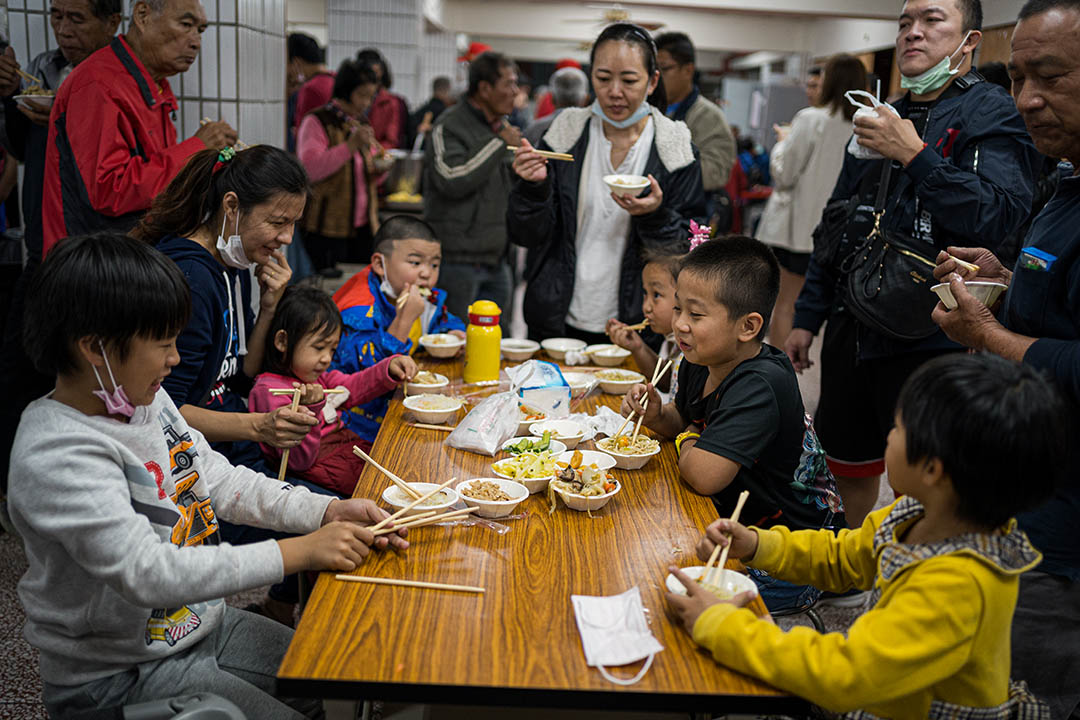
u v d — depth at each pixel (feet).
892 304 7.10
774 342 17.16
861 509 8.57
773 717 4.13
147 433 4.20
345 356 7.82
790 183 16.11
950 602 3.39
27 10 10.07
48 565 3.99
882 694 3.34
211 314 5.91
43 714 6.27
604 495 4.91
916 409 3.53
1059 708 4.83
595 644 3.57
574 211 9.04
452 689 3.31
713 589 3.96
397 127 22.25
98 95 7.58
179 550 3.95
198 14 7.92
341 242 16.02
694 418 6.14
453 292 13.74
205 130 8.05
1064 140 4.71
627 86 8.43
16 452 3.84
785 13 23.82
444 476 5.37
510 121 22.29
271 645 4.80
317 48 18.47
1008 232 6.81
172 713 3.78
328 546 4.17
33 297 3.79
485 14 38.27
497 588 4.06
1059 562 4.58
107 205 7.62
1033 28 4.55
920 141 6.78
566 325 9.48
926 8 7.09
